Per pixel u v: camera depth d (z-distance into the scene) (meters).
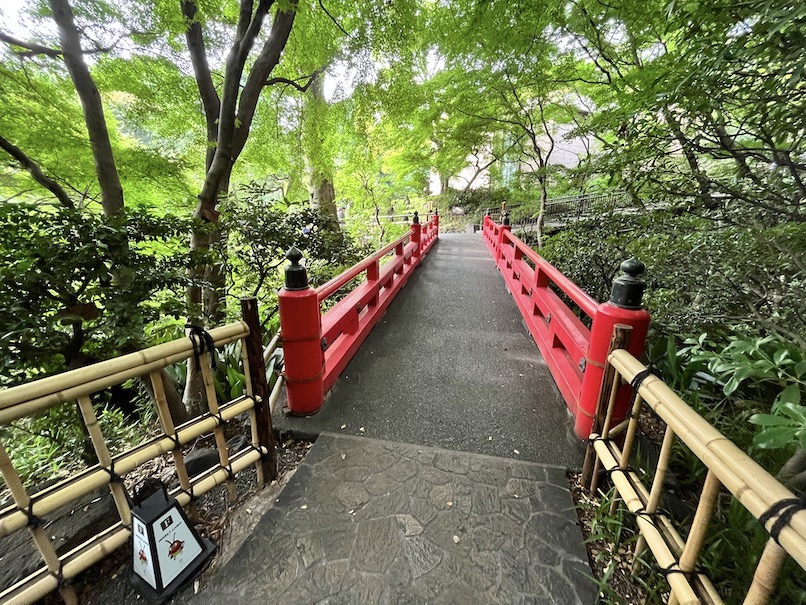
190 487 1.42
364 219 13.80
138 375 1.14
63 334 1.68
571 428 2.16
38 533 1.01
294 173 6.20
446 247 10.04
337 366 2.67
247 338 1.51
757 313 1.76
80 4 2.71
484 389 2.60
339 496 1.67
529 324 3.63
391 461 1.88
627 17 3.21
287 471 1.84
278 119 5.34
